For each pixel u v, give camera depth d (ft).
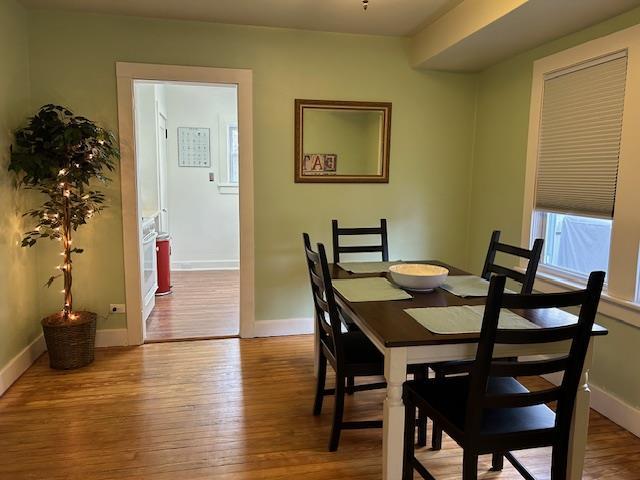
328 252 12.58
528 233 10.70
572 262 9.78
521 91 10.89
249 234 11.99
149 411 8.46
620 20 8.13
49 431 7.78
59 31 10.48
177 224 20.89
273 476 6.71
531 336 4.99
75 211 10.03
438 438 7.42
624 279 8.09
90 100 10.77
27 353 10.19
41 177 9.45
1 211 9.10
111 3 9.94
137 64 10.84
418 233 13.07
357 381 9.91
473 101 12.89
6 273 9.29
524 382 9.77
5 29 9.29
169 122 20.29
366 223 12.71
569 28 8.91
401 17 10.66
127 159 11.06
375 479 6.67
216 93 20.52
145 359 10.80
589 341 5.51
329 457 7.18
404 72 12.35
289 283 12.41
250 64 11.46
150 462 6.98
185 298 16.26
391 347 5.43
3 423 8.00
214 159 20.83
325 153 12.18
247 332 12.29
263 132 11.76
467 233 13.41
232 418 8.26
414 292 7.57
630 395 7.97
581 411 5.92
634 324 7.79
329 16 10.64
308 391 9.32
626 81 7.96
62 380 9.66
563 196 9.62
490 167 12.23
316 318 9.04
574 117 9.27
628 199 7.97
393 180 12.72
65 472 6.72
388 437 5.78
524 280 7.98
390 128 12.44
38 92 10.55
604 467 6.98
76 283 11.21
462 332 5.71
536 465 7.06
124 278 11.43
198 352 11.27
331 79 11.94
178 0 9.73
